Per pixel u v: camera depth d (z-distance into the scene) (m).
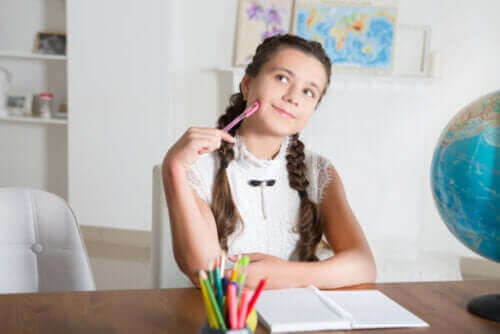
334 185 1.41
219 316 0.68
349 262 1.15
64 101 4.17
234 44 3.90
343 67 3.71
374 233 3.85
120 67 3.80
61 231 1.32
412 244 3.78
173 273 1.43
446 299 1.03
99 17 3.77
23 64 4.16
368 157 3.81
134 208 3.91
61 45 4.05
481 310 0.95
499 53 3.69
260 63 1.26
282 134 1.28
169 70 3.76
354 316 0.90
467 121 0.93
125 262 3.43
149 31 3.74
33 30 4.13
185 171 1.13
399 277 3.23
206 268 1.10
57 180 4.26
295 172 1.38
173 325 0.86
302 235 1.38
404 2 3.75
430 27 3.75
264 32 3.82
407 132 3.79
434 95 3.77
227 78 3.92
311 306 0.94
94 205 3.96
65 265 1.31
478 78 3.73
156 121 3.82
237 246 1.33
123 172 3.90
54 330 0.83
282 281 1.07
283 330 0.84
